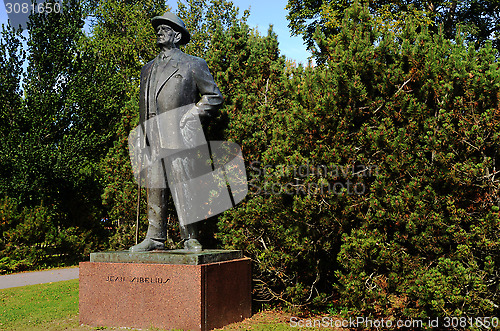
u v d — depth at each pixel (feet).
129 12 81.66
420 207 18.81
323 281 26.63
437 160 18.89
